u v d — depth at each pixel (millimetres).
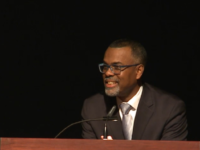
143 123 8406
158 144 5102
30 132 13258
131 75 8289
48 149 5141
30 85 13102
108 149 5113
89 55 12797
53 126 13203
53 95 13086
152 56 12422
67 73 12953
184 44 12266
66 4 12680
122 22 12469
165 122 8391
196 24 12117
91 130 8906
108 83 8227
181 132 8594
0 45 12906
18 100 13156
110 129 8594
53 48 12883
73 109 13078
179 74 12406
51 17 12766
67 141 5152
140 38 12406
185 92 12469
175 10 12180
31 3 12742
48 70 12992
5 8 12766
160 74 12477
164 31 12297
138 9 12352
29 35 12883
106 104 8867
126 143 5137
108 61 8211
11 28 12844
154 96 8711
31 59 12977
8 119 13203
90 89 12922
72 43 12820
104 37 12633
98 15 12594
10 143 5160
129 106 8570
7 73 13039
